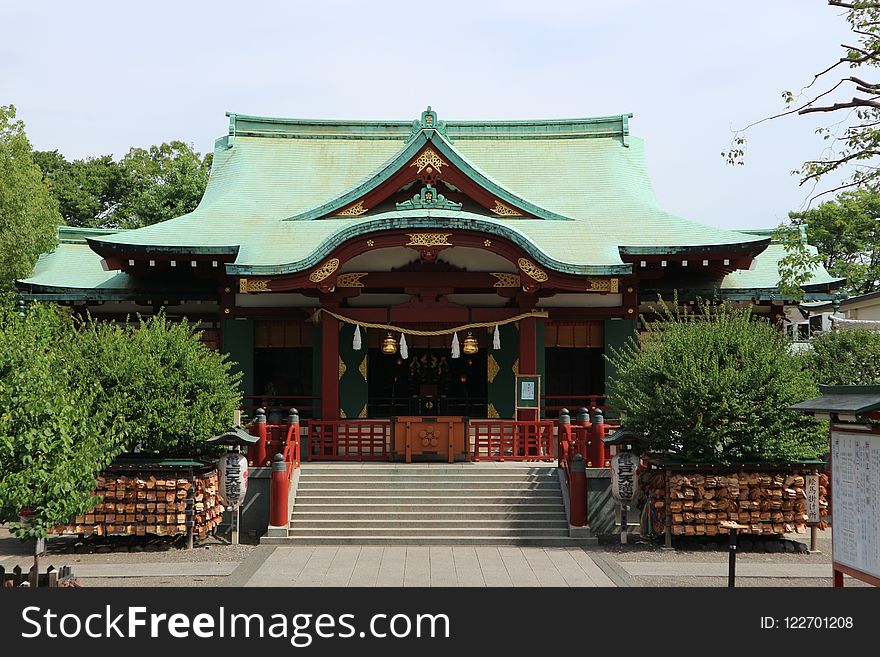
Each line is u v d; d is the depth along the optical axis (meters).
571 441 23.80
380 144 36.34
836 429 14.08
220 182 34.72
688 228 29.84
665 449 20.97
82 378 20.47
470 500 22.61
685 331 22.09
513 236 25.36
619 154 35.50
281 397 28.20
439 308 27.03
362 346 28.62
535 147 35.88
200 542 21.53
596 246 28.11
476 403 29.36
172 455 21.78
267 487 22.78
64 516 14.53
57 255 32.34
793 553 20.52
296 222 29.53
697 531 20.52
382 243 25.44
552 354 29.64
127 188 62.59
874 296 34.22
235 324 28.88
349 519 22.03
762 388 20.66
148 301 29.78
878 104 17.05
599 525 22.50
